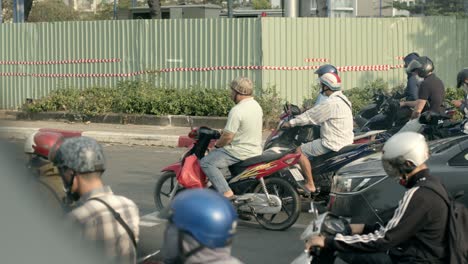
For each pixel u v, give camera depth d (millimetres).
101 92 19891
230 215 3381
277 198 8938
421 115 10500
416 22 20578
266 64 19219
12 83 22984
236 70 19531
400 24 20453
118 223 4242
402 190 7484
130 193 11484
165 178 9883
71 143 4273
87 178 4262
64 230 4160
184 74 20234
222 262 3350
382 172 7676
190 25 20047
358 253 4992
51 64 22359
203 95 18719
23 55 22781
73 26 21922
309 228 5199
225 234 3352
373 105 13820
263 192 9195
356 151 9398
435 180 4914
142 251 5473
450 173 7430
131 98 19203
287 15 19453
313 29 19547
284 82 19438
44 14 42562
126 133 17344
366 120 13453
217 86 19797
